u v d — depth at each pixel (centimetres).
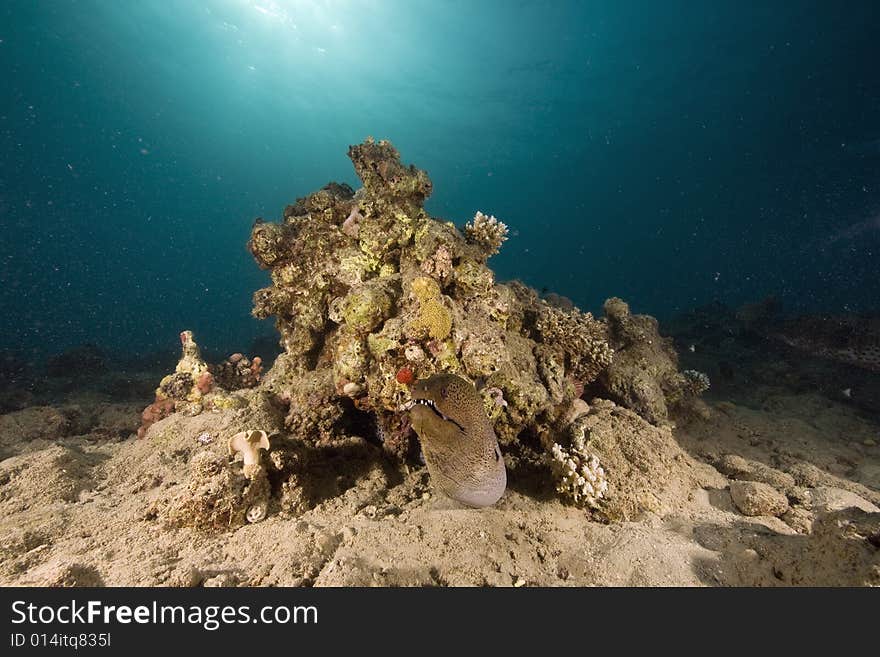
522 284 141
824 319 231
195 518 76
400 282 107
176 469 101
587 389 139
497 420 93
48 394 224
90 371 274
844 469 121
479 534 74
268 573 65
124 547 72
